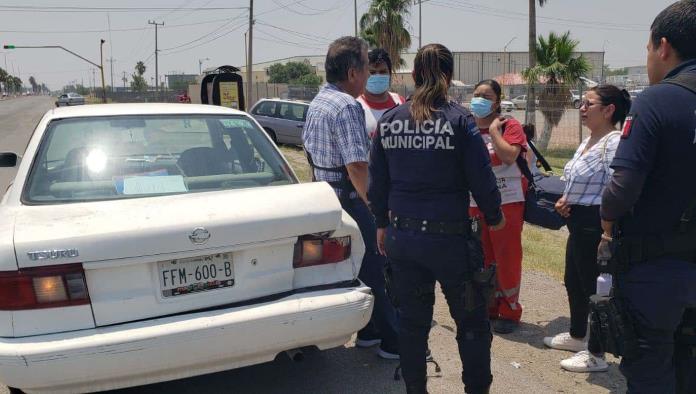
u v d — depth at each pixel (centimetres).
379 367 383
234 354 289
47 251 263
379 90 415
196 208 298
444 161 280
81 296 270
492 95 416
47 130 360
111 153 353
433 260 287
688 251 256
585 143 383
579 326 399
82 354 262
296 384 361
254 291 304
